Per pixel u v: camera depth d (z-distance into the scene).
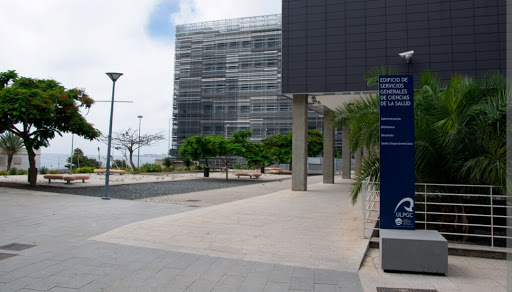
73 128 17.08
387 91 5.97
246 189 19.34
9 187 16.72
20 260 5.36
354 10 15.25
